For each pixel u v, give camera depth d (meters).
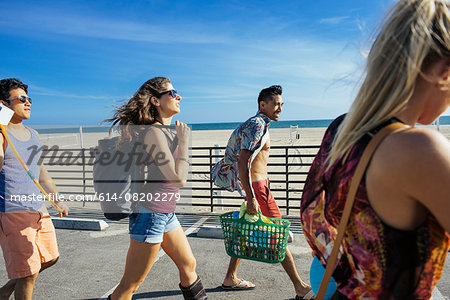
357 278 0.90
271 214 3.22
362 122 0.89
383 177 0.78
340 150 0.93
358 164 0.84
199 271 3.77
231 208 6.96
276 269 3.79
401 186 0.75
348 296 0.93
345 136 0.92
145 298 3.20
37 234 2.64
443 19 0.82
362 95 0.90
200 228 5.02
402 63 0.83
